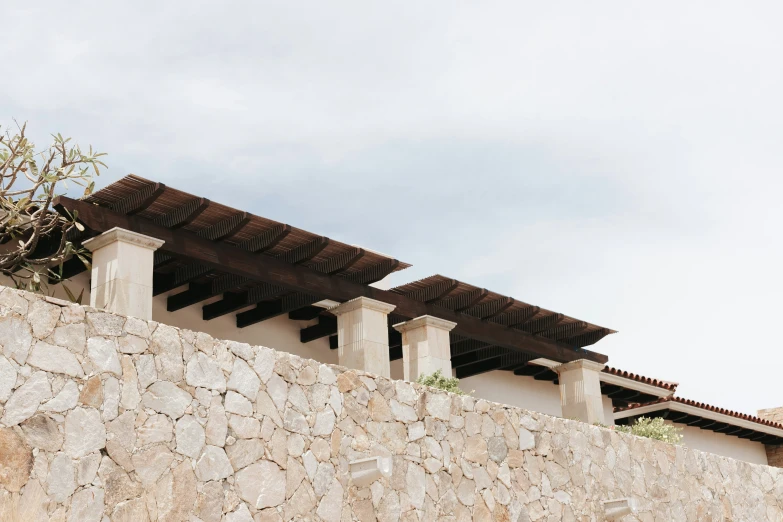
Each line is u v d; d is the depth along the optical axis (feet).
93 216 35.94
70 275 39.70
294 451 27.43
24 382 21.62
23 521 20.63
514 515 34.45
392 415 31.22
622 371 62.28
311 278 43.80
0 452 20.67
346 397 29.84
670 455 43.91
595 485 38.86
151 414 24.03
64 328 22.84
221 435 25.58
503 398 60.70
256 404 26.86
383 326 45.73
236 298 45.57
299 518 26.84
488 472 34.12
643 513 40.86
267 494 26.18
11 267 34.47
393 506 29.99
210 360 26.08
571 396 56.95
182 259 39.24
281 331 50.52
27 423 21.38
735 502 46.83
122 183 35.76
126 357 23.97
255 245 41.22
